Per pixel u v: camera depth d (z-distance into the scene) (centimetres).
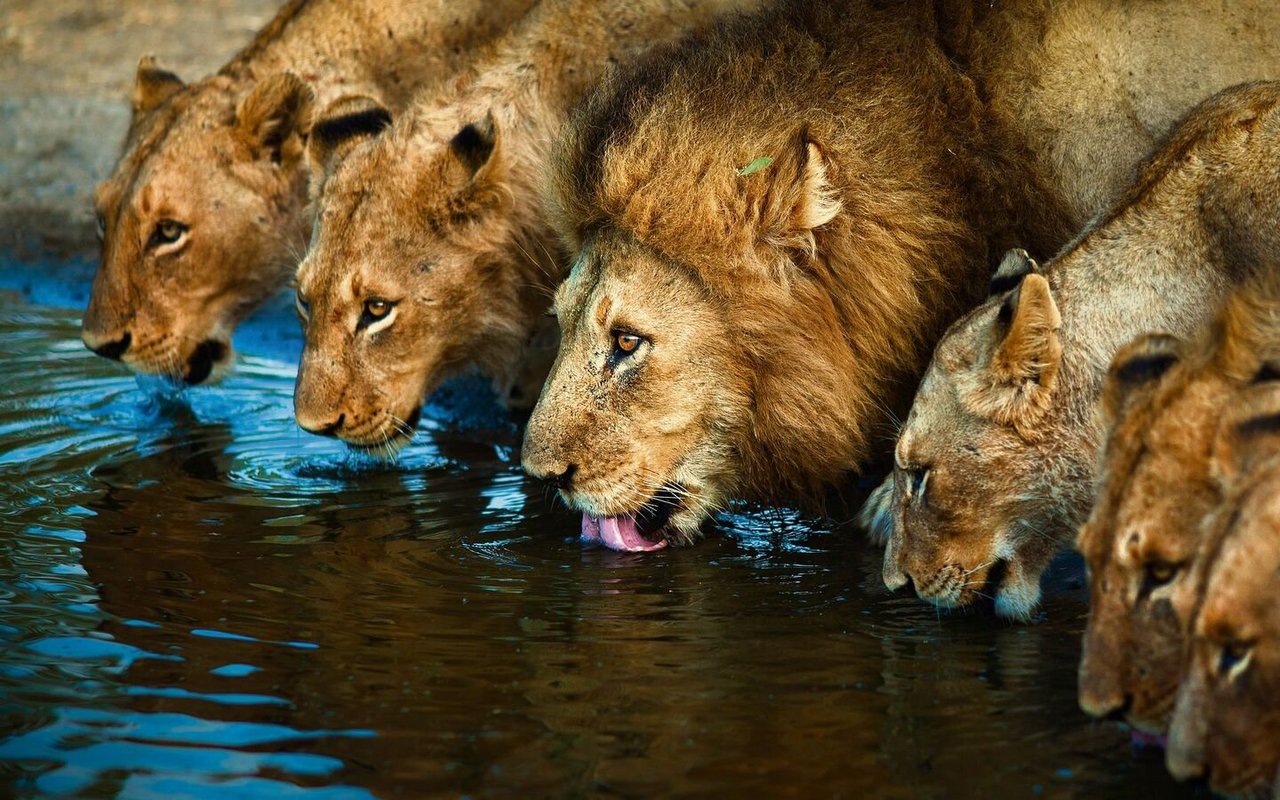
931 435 1019
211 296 1538
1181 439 798
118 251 1509
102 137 2158
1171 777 813
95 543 1174
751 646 986
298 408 1336
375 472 1350
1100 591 819
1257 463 739
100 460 1367
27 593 1076
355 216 1342
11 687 935
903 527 1038
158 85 1625
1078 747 848
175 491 1292
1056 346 984
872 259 1153
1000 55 1214
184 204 1503
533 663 963
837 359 1162
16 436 1425
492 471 1352
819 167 1111
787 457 1178
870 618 1028
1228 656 725
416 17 1570
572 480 1142
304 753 858
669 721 885
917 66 1195
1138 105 1210
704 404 1145
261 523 1220
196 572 1118
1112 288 1022
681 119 1126
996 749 848
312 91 1529
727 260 1117
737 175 1112
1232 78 1216
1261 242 1007
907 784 813
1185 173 1037
